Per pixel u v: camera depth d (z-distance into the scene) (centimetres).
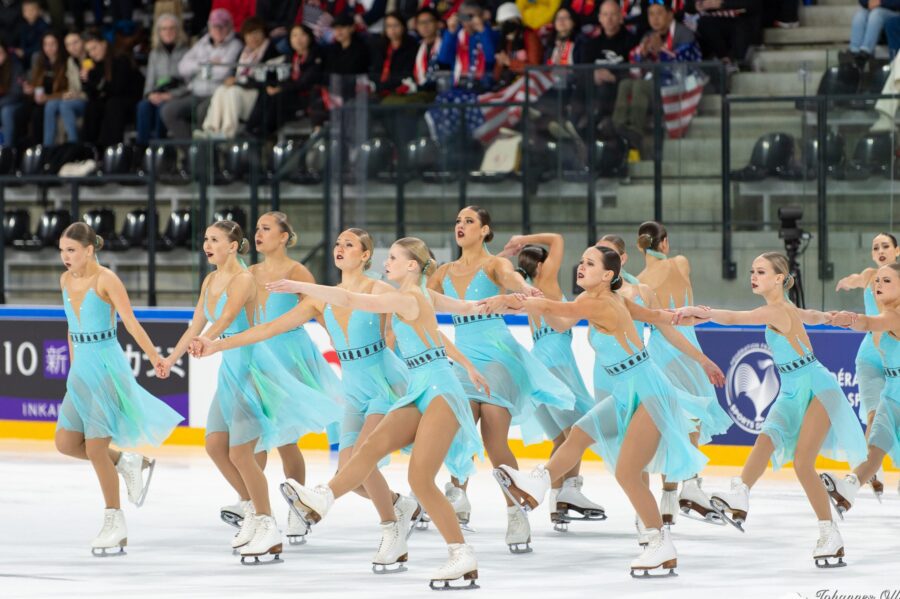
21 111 4816
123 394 2164
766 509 2577
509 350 2233
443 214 3675
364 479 1820
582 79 3547
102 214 4309
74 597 1761
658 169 3519
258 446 2103
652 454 1902
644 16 4112
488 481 2966
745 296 3475
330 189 3719
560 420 2419
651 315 2003
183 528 2367
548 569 1972
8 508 2577
